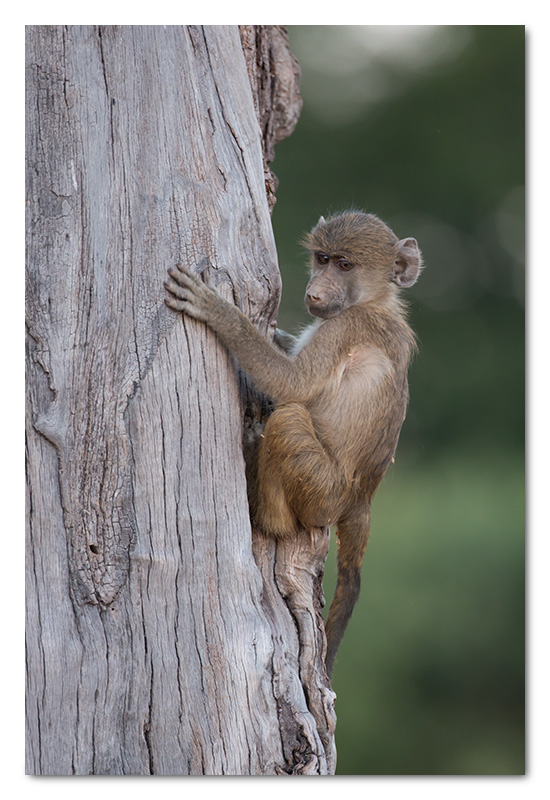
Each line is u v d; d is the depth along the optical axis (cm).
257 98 1028
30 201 763
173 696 760
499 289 2836
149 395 771
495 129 2859
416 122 2873
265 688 803
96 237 766
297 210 2784
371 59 2862
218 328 811
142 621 757
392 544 2100
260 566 883
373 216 1070
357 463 955
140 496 762
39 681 741
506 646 1978
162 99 800
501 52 2831
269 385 875
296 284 2633
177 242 798
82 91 773
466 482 2345
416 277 1053
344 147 2864
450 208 2875
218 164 829
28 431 751
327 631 999
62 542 748
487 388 2745
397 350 1002
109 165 775
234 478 811
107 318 763
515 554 2075
